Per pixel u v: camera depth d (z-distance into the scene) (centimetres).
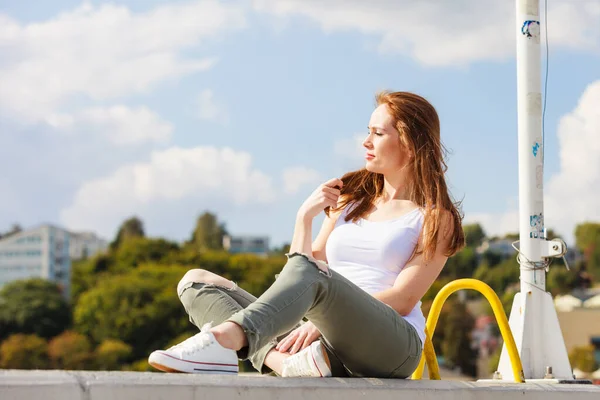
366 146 347
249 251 8869
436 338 5481
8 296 6406
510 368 390
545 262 401
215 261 6328
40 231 9044
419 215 332
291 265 285
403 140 339
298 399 265
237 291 326
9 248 9081
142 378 242
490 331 5466
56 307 6419
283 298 277
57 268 9069
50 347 6009
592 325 4697
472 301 5650
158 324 5822
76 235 9506
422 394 292
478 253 5906
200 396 247
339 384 276
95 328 5909
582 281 5459
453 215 330
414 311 322
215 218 8488
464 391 304
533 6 415
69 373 236
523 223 405
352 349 297
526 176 406
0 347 6162
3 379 222
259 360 321
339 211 354
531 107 409
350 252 334
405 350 303
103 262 6612
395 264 328
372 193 353
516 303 406
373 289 324
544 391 326
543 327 396
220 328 275
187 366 271
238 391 254
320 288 284
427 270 321
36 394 223
